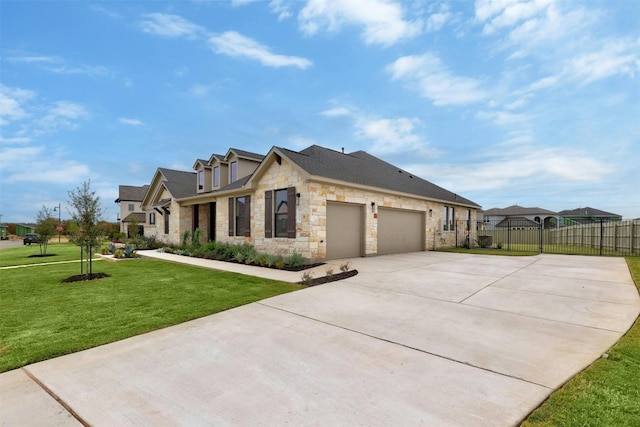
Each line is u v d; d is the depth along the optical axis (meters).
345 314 5.39
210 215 19.69
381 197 14.42
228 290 7.21
